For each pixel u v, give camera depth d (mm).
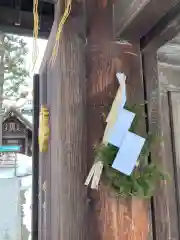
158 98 1583
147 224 1412
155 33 1500
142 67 1570
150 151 1476
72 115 1413
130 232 1372
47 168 1753
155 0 1312
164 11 1391
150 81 1575
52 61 1684
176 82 1871
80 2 1541
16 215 3383
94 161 1354
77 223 1331
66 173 1358
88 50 1501
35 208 2100
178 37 1685
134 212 1395
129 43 1567
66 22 1496
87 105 1438
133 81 1535
